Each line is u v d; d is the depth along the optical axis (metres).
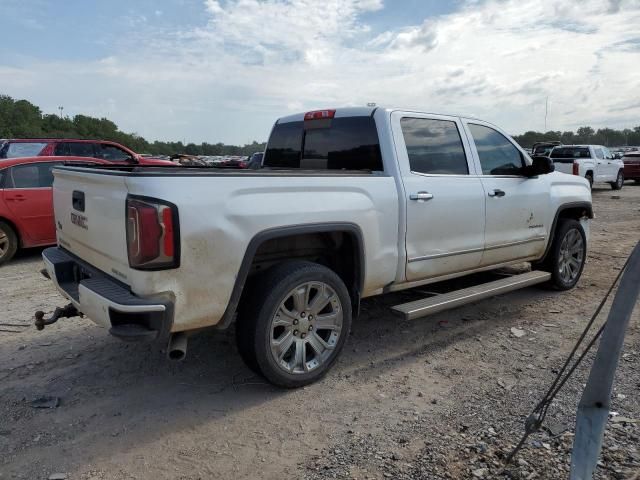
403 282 4.36
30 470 2.80
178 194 3.00
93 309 3.16
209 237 3.10
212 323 3.28
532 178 5.49
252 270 3.73
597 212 14.27
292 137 5.24
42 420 3.30
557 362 4.12
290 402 3.52
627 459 2.79
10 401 3.53
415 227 4.29
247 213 3.26
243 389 3.71
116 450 2.98
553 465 2.75
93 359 4.21
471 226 4.78
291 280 3.48
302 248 3.96
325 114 4.82
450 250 4.63
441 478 2.68
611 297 5.88
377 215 3.99
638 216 13.35
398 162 4.25
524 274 5.34
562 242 5.91
